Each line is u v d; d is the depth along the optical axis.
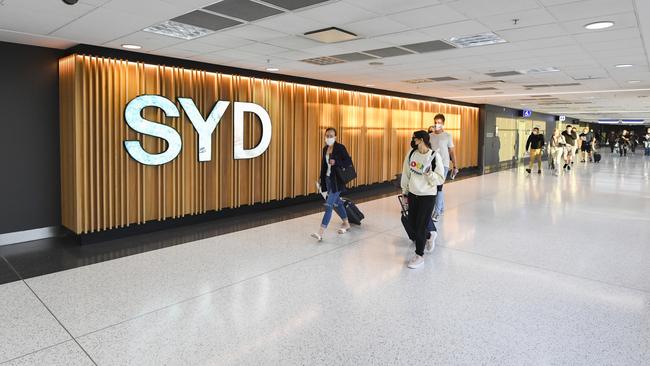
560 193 10.59
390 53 6.42
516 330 3.33
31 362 2.84
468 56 6.63
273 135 8.65
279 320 3.50
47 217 6.28
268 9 4.22
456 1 3.96
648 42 5.55
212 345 3.09
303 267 4.86
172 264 4.97
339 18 4.55
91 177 5.95
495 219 7.49
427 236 5.45
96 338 3.18
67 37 5.38
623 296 4.02
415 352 3.01
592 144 21.67
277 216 7.96
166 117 6.73
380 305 3.81
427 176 4.77
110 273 4.64
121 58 6.18
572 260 5.14
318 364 2.85
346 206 6.84
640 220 7.40
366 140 11.37
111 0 3.89
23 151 5.98
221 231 6.69
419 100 13.29
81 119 5.86
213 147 7.51
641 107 18.86
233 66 7.62
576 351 3.01
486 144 17.02
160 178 6.73
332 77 9.18
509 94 12.88
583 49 6.04
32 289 4.15
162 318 3.52
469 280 4.45
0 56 5.68
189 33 5.32
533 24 4.73
